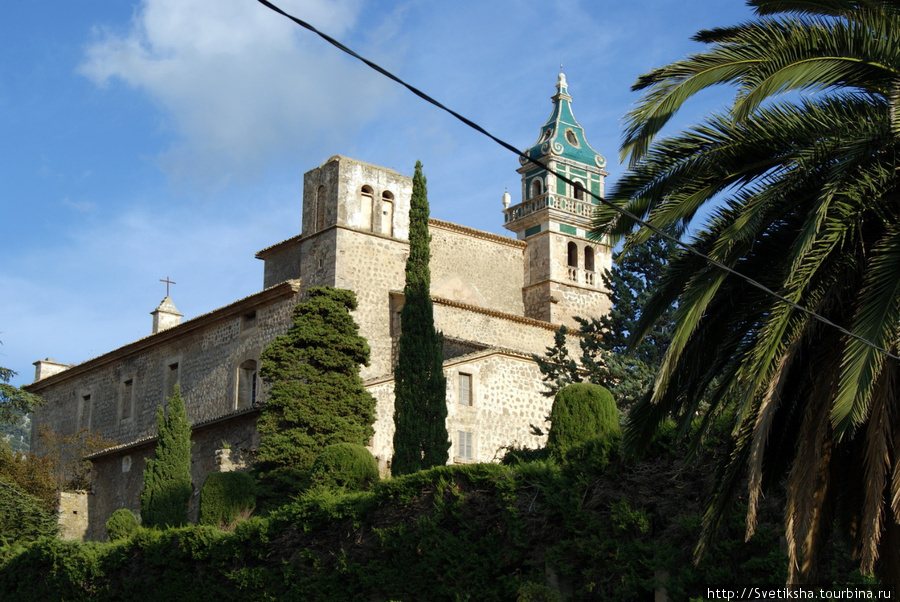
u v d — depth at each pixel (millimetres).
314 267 43312
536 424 40031
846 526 15883
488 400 39031
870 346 13148
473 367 39000
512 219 52031
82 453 51969
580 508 19484
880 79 15062
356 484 29750
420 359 35844
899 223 14055
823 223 14570
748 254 15852
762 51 15320
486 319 44719
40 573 33531
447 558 21297
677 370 16500
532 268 50094
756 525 17266
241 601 26062
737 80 15562
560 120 52875
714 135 15648
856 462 15328
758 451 13961
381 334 42719
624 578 18297
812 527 14406
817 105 15445
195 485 41906
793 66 14633
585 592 19234
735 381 15734
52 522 41812
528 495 20453
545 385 38250
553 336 46844
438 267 46562
